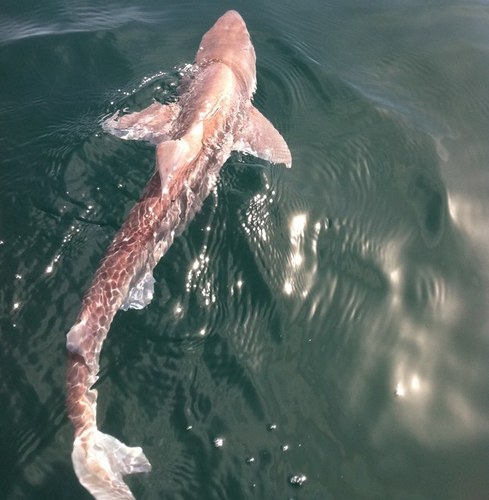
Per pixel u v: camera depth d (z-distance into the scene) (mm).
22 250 1428
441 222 1610
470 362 1425
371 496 1256
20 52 1892
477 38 2154
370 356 1412
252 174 1582
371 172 1678
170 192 1429
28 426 1235
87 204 1501
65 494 1177
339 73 1953
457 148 1775
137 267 1361
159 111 1671
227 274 1437
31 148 1617
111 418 1260
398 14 2234
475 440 1339
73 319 1351
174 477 1220
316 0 2270
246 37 1914
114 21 2059
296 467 1261
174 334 1356
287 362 1373
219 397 1307
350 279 1496
